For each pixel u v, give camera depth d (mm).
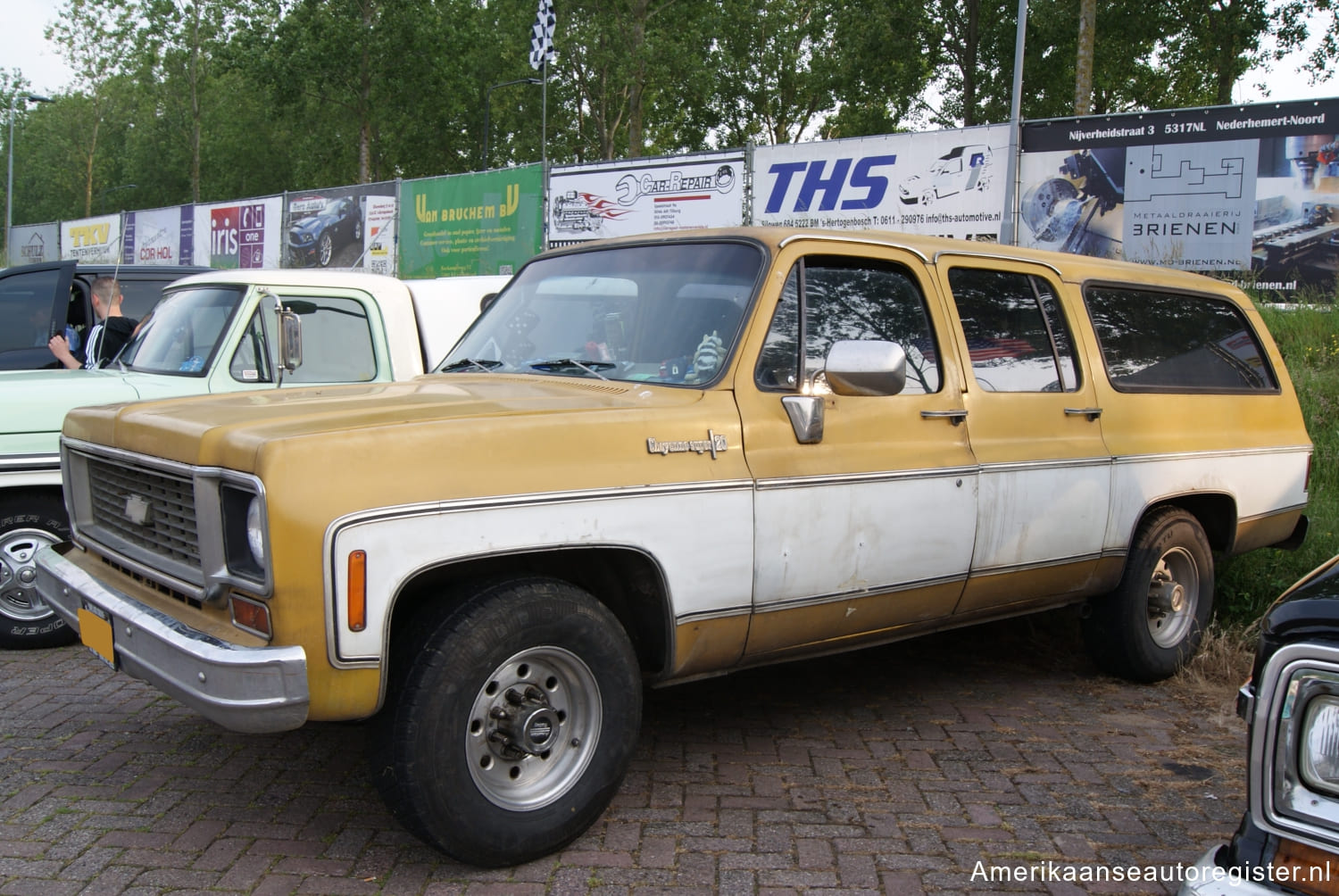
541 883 3135
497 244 18750
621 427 3318
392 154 53000
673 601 3387
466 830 3008
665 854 3332
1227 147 12141
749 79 51562
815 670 5387
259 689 2744
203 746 4164
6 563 5301
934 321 4234
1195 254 12445
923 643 5887
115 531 3656
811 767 4090
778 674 5320
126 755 4062
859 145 14406
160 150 62062
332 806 3639
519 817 3127
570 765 3273
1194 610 5254
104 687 4863
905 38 36688
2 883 3072
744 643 3643
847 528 3783
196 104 52344
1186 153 12375
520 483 3072
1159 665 5086
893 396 4012
